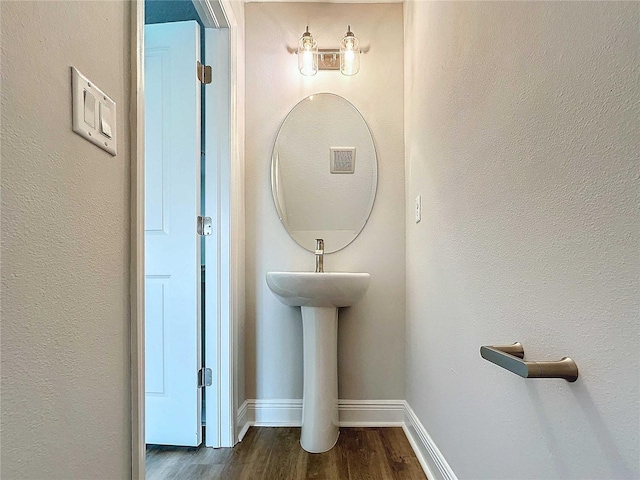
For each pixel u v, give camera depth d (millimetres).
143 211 907
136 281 868
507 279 952
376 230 2248
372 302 2221
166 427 1882
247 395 2201
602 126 631
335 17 2289
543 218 802
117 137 814
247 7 2293
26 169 569
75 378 672
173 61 1933
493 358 815
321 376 1916
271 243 2246
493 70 1035
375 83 2283
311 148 2275
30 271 575
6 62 536
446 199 1436
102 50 767
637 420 563
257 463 1740
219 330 1925
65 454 645
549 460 778
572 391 708
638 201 561
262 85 2279
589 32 662
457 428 1306
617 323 602
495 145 1021
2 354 524
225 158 1958
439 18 1532
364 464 1732
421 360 1804
